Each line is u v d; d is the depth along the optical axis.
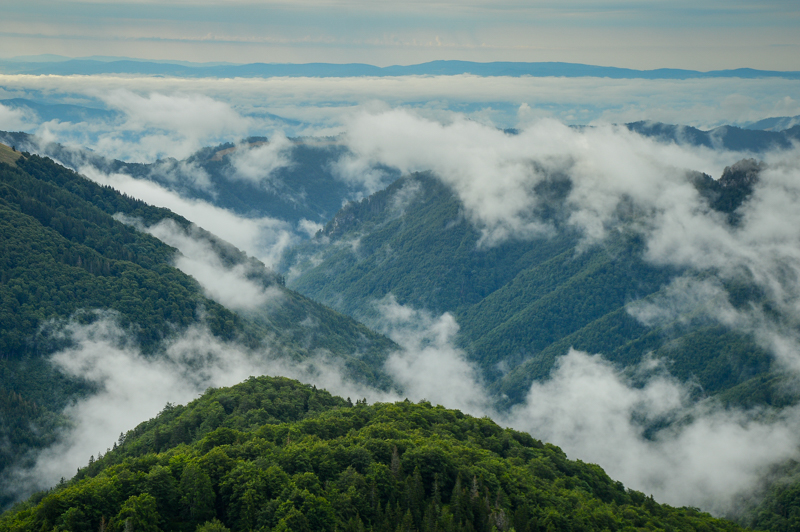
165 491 134.25
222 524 131.38
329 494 138.88
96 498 127.50
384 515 139.00
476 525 145.00
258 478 137.38
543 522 150.88
